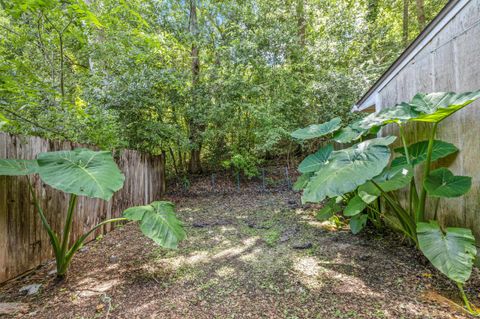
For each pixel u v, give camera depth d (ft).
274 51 23.81
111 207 12.51
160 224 7.61
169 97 20.39
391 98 11.23
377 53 27.14
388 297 5.96
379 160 6.59
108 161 7.63
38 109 10.88
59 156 7.08
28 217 7.79
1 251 6.94
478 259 6.84
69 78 17.93
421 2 25.57
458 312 5.28
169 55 21.80
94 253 9.39
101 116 12.62
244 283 6.97
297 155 26.86
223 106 21.29
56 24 13.65
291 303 5.94
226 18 24.53
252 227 12.19
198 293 6.54
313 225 12.10
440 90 8.26
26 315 5.70
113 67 18.12
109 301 6.22
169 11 23.90
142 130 17.78
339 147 17.06
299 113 23.41
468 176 7.00
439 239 6.00
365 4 28.35
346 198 12.03
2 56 12.34
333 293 6.26
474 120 6.91
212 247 9.78
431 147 7.23
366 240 9.75
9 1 8.86
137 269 8.01
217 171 25.46
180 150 22.38
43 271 7.88
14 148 7.46
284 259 8.43
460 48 7.41
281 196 18.95
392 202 8.43
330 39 25.67
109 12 15.75
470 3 7.03
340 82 22.09
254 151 22.31
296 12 27.02
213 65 23.25
